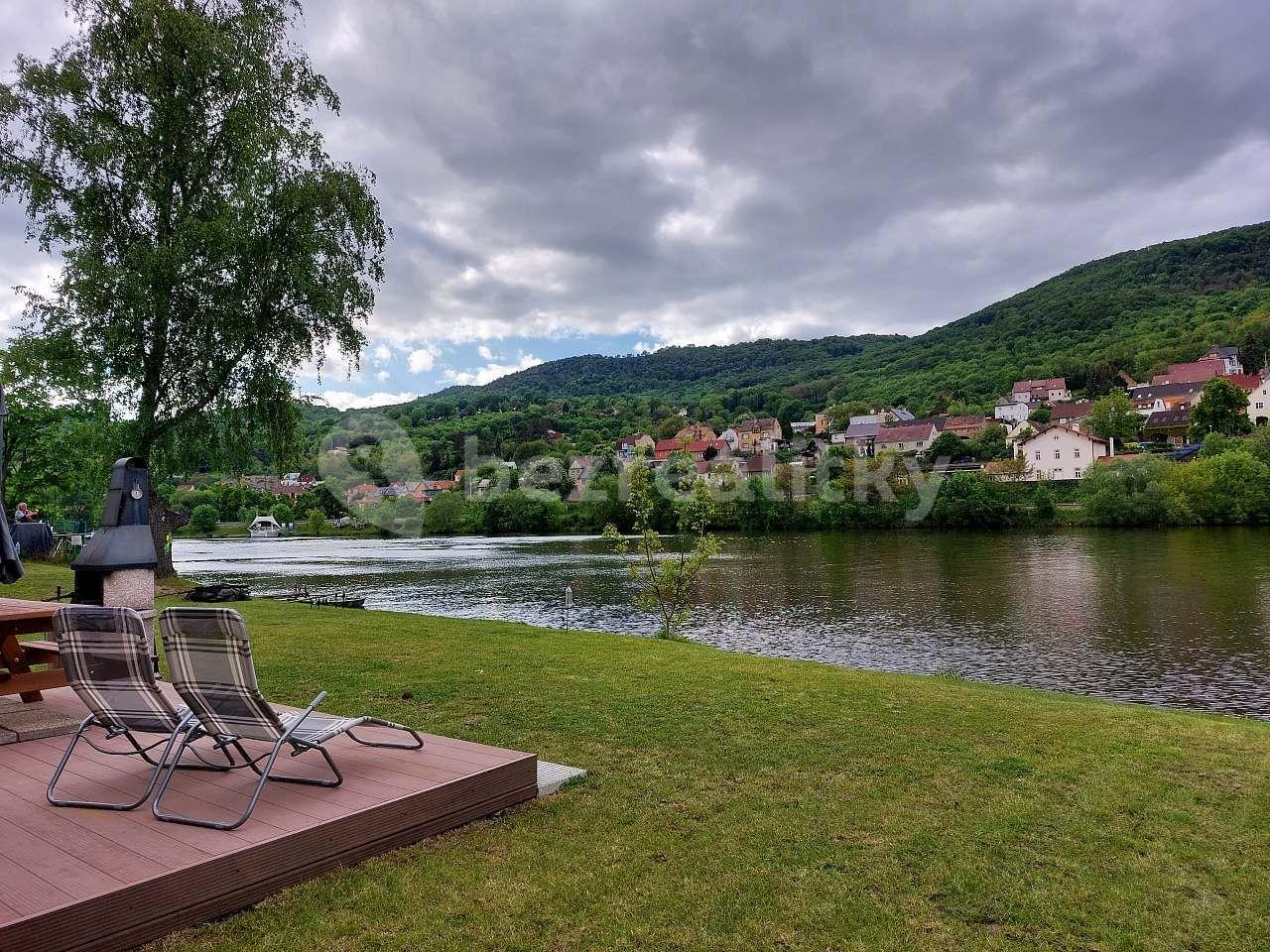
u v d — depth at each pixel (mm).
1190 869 3777
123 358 19484
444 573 36969
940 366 158375
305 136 21172
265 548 57594
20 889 2840
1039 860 3863
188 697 3709
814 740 6148
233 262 19641
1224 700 14164
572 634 13719
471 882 3514
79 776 4305
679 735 6250
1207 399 86500
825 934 3115
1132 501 57281
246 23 20688
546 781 4914
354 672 8875
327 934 3025
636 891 3467
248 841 3336
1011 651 18750
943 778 5184
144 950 2863
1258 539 45688
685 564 17547
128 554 6672
